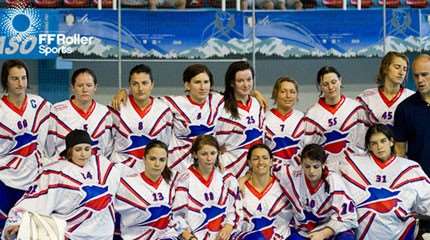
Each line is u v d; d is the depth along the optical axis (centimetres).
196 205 772
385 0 1028
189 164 804
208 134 798
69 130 784
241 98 813
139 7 1033
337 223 760
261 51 1017
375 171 770
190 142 804
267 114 831
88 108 789
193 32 998
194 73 793
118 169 759
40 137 784
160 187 762
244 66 802
